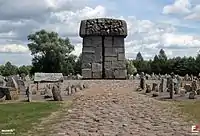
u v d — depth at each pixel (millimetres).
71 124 15336
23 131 13852
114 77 43000
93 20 43281
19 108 20375
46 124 15359
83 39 43375
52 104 22250
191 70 95750
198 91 28750
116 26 43125
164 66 108812
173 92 27500
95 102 22844
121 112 18875
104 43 43188
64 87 32656
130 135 13016
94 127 14641
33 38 91375
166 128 14484
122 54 43250
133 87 33719
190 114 18500
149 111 19438
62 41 92312
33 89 31078
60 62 90438
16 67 101562
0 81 29156
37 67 91000
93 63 43000
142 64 115625
